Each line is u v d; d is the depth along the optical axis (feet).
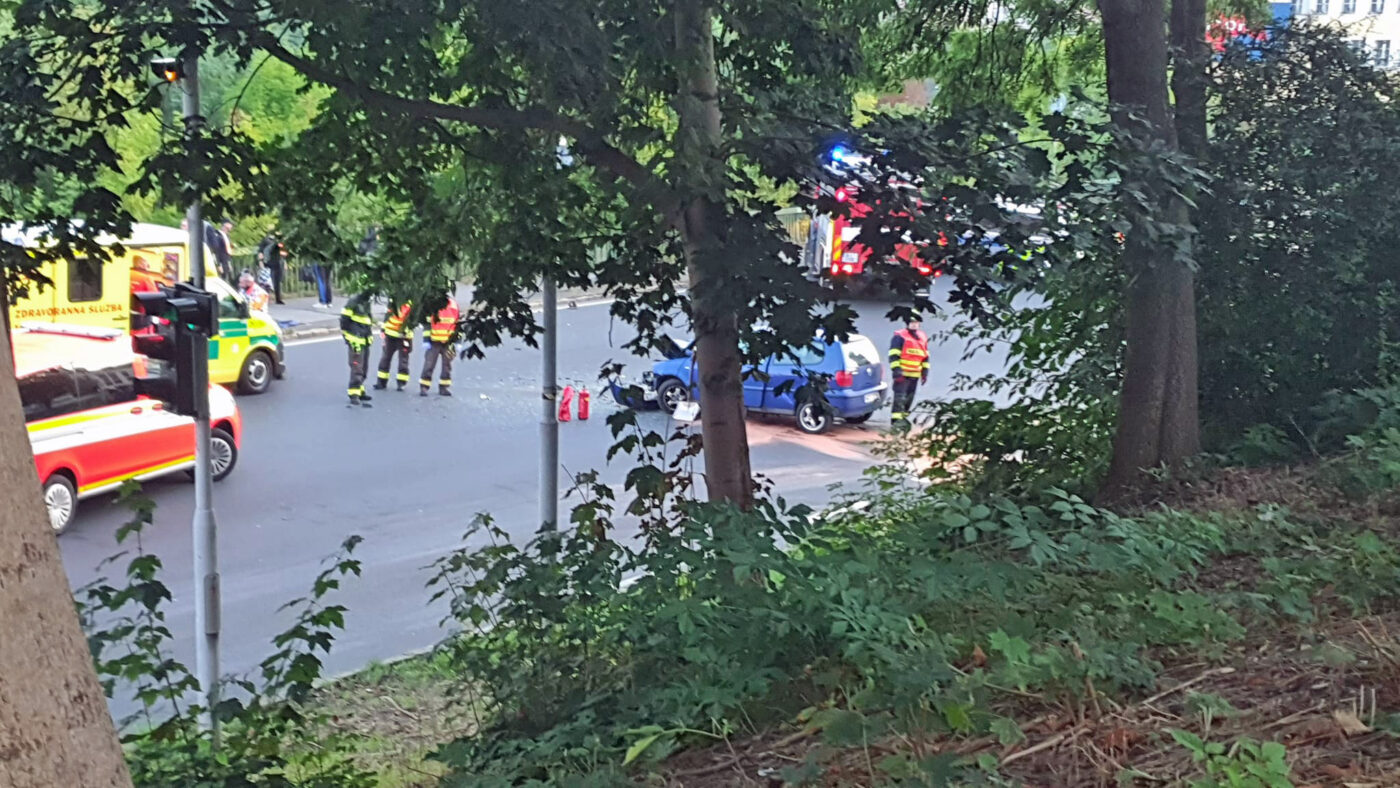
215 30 23.20
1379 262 30.94
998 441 34.06
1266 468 27.20
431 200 28.78
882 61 36.99
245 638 34.45
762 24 25.39
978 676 13.26
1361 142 30.01
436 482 52.49
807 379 26.20
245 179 26.27
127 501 18.95
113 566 40.32
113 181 38.75
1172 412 27.12
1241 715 12.49
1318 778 10.82
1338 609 16.66
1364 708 12.26
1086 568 18.28
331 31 22.94
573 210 28.91
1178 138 29.60
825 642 16.33
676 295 28.91
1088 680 13.47
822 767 12.77
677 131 21.95
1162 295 26.81
